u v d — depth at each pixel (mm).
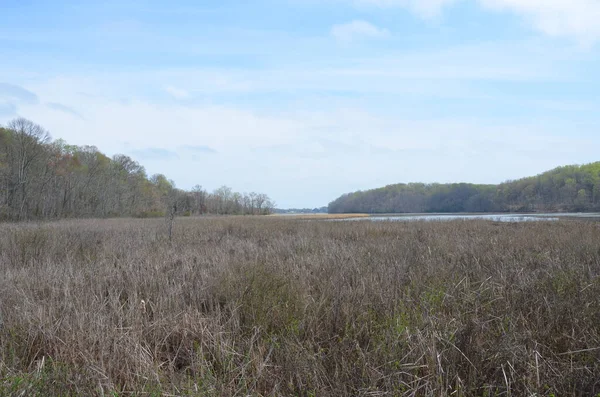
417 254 8297
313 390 3148
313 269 7027
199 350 3799
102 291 5898
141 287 5953
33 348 4027
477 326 4012
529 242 11078
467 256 8016
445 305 4824
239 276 5934
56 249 10078
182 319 4488
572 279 5559
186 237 13984
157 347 4020
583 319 4180
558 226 17766
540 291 5148
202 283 5930
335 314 4633
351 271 6551
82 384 3162
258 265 6691
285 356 3713
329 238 13672
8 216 35906
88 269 7129
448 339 3705
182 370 3660
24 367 3604
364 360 3426
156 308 4973
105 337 3936
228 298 5273
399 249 9148
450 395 3053
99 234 15172
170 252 9328
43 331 4117
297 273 6527
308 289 5629
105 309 4836
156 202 62906
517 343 3605
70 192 46688
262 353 3787
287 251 9844
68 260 8078
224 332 4109
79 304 4824
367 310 4770
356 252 8883
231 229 18594
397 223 23531
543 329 4078
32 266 7445
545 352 3701
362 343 4117
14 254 9172
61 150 54594
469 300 4828
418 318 4266
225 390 3117
